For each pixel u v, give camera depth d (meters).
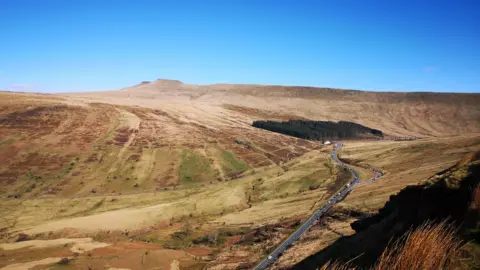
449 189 14.84
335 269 8.17
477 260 8.73
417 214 17.55
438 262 7.48
